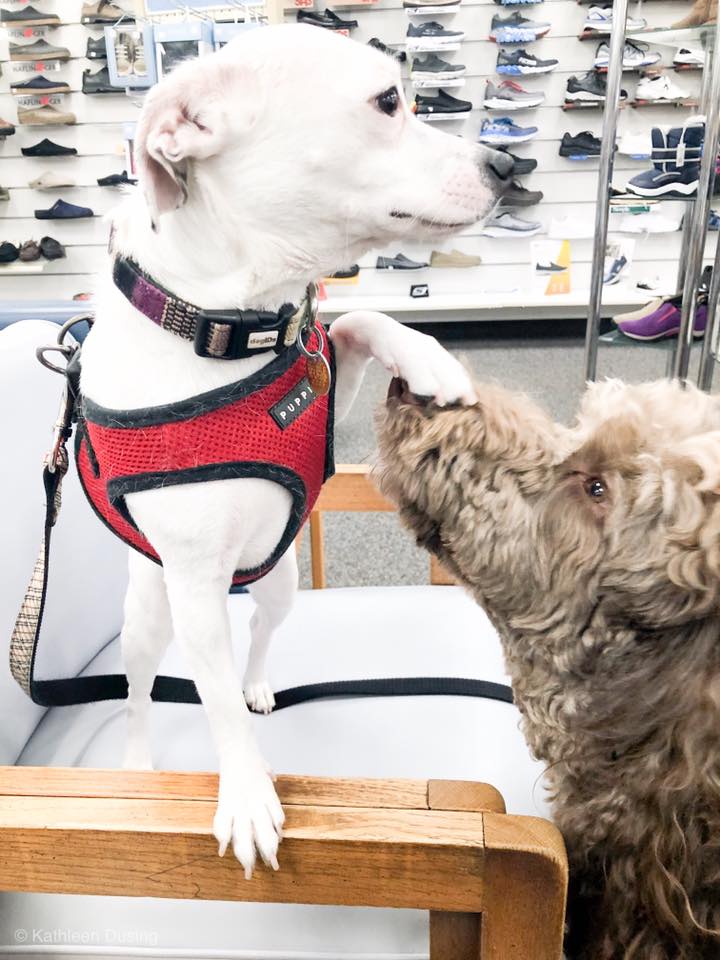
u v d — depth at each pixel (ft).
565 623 2.66
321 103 2.71
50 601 3.88
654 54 14.07
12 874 2.26
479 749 3.50
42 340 4.00
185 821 2.24
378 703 3.81
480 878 2.09
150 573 3.16
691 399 2.93
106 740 3.71
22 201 16.35
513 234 15.76
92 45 14.75
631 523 2.49
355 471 4.71
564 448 2.74
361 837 2.12
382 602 4.64
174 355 2.57
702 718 2.33
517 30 14.66
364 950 2.68
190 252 2.60
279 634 4.38
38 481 3.78
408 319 16.56
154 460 2.56
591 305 10.15
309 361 2.71
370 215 2.86
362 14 15.15
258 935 2.73
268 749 3.54
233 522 2.65
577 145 15.06
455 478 2.74
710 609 2.36
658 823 2.36
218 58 2.68
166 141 2.53
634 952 2.41
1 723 3.49
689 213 10.96
